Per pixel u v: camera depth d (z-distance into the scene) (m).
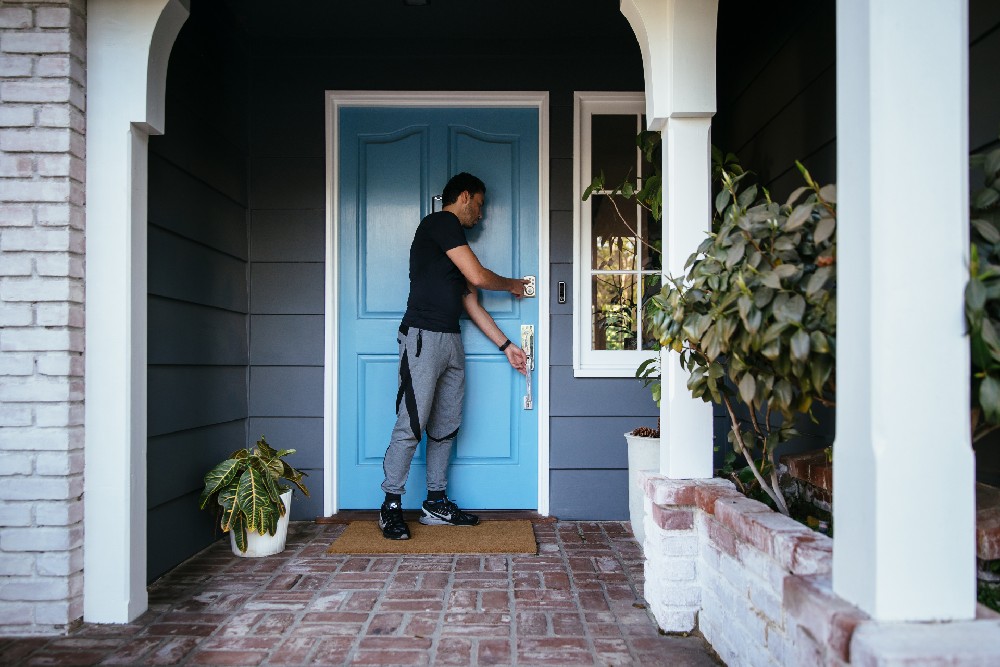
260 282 3.37
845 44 1.22
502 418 3.36
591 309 3.40
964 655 0.98
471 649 1.90
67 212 2.04
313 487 3.34
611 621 2.10
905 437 1.11
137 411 2.16
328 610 2.18
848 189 1.21
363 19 3.20
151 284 2.40
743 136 3.17
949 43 1.14
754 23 3.01
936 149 1.13
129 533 2.10
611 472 3.34
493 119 3.42
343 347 3.40
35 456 2.03
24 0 2.05
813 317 1.46
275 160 3.38
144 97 2.13
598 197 3.42
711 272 1.71
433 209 3.41
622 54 3.40
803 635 1.25
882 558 1.10
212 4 2.93
